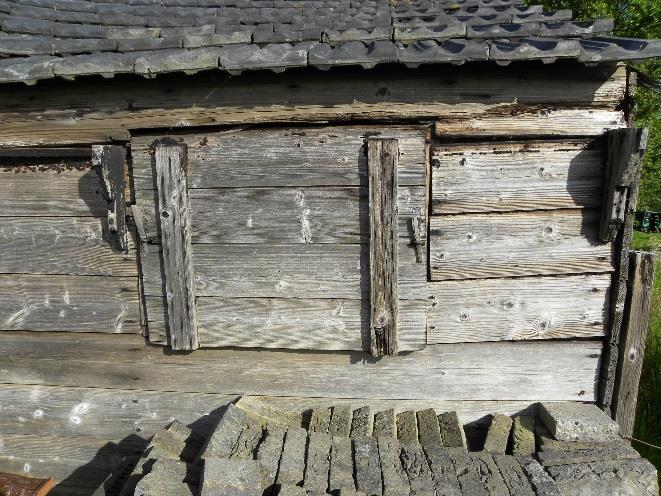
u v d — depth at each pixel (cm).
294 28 283
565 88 239
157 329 274
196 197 257
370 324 259
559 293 257
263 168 252
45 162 265
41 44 241
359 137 246
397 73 242
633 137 214
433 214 253
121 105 254
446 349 268
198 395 283
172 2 354
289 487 187
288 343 268
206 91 249
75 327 281
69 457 299
